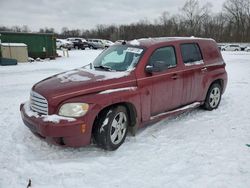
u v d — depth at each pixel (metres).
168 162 4.04
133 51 5.06
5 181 3.55
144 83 4.71
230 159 4.11
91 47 44.62
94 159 4.11
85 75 4.62
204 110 6.57
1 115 6.22
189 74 5.61
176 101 5.45
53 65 18.44
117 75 4.55
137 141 4.76
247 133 5.14
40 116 4.07
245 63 20.41
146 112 4.81
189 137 4.95
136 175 3.71
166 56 5.30
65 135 3.92
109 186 3.46
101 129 4.21
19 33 24.25
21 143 4.62
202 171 3.78
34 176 3.67
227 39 77.00
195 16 76.94
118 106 4.37
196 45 6.09
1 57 20.36
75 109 3.98
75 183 3.53
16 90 9.39
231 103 7.32
